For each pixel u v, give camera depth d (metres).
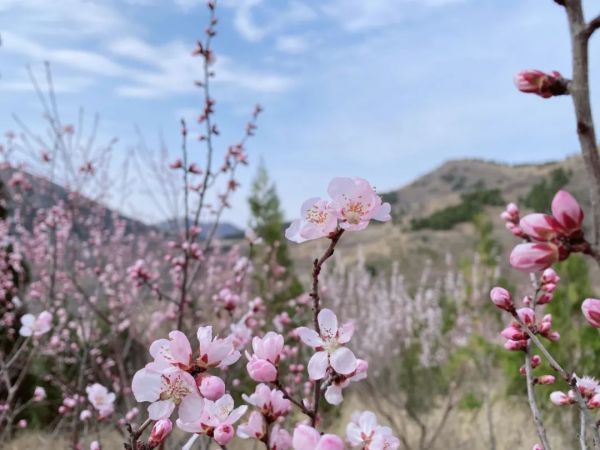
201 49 4.48
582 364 6.09
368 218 1.47
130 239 9.83
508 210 2.41
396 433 6.35
